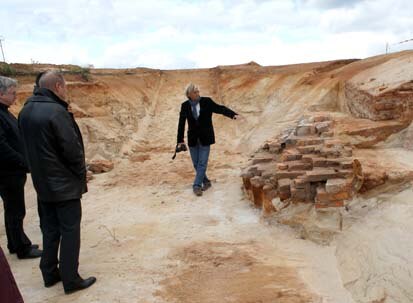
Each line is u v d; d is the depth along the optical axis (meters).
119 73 16.48
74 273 3.91
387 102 6.72
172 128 13.60
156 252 4.82
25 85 10.90
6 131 4.57
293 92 12.03
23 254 4.81
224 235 5.27
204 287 3.90
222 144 11.86
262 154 6.85
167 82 17.86
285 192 5.34
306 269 4.18
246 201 6.62
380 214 4.54
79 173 3.90
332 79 10.74
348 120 7.32
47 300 3.83
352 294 3.64
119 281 4.11
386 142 6.44
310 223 4.89
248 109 13.41
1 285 1.78
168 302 3.67
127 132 12.11
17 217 4.66
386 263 3.70
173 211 6.38
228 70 16.98
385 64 8.90
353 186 4.94
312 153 5.66
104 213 6.42
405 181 4.97
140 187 7.89
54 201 3.78
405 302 3.23
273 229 5.32
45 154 3.68
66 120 3.74
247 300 3.62
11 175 4.48
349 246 4.33
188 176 8.49
